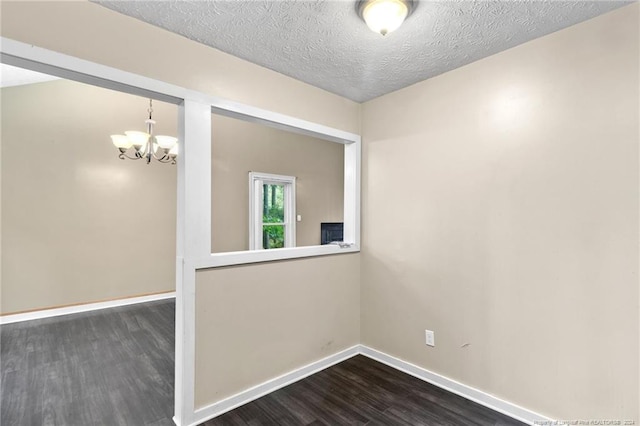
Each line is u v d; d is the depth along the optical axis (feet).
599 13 5.58
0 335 11.22
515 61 6.67
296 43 6.54
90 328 11.95
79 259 14.02
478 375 7.26
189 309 6.40
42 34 4.88
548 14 5.57
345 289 9.53
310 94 8.52
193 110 6.45
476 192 7.30
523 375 6.59
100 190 14.51
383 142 9.26
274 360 7.84
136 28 5.77
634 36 5.34
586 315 5.85
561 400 6.11
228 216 17.28
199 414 6.52
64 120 13.73
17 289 12.79
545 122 6.29
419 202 8.39
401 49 6.76
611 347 5.59
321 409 6.96
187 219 6.39
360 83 8.47
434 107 8.07
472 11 5.44
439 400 7.29
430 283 8.15
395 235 8.95
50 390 7.68
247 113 7.23
